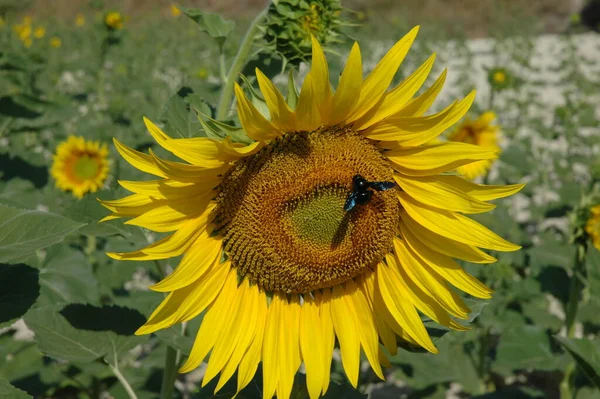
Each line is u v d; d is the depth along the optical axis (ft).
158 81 7.97
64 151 4.30
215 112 2.38
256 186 2.06
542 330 3.38
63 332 2.32
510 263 4.35
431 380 3.49
